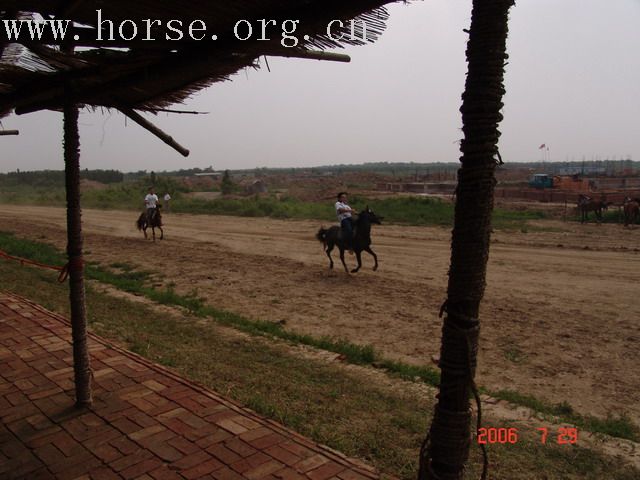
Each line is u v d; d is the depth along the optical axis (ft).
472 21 7.05
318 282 38.78
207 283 38.47
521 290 35.88
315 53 10.07
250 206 99.19
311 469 12.15
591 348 23.82
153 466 12.16
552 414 16.90
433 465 8.19
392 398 17.31
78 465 12.19
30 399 15.65
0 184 247.91
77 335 14.90
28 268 40.78
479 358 22.65
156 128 16.10
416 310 30.50
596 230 69.51
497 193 131.23
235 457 12.59
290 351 22.34
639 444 14.62
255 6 8.18
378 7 7.47
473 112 7.15
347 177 268.62
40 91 13.70
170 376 17.57
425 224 76.13
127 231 73.00
